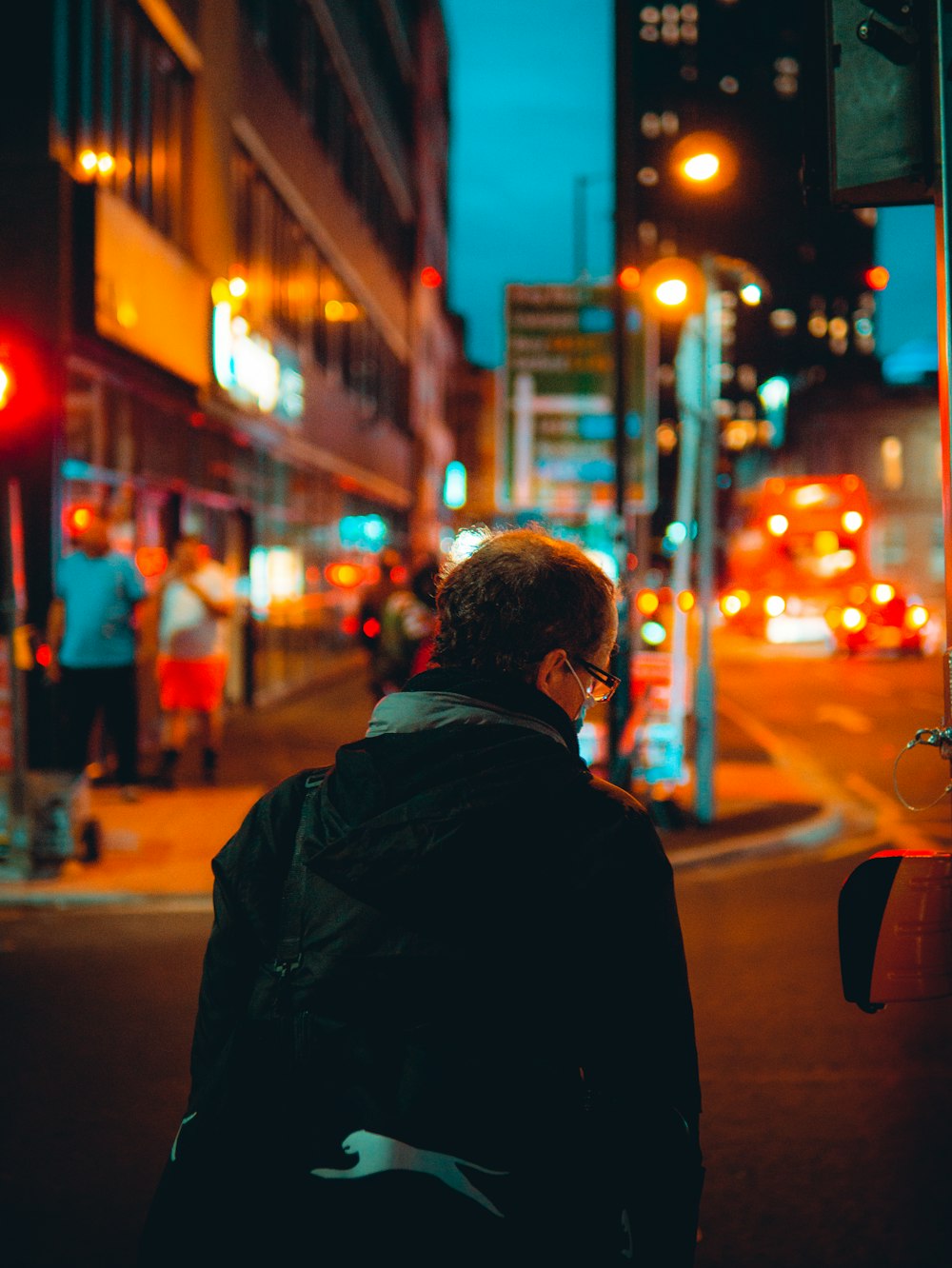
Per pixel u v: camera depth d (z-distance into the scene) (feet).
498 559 6.93
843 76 7.78
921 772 51.26
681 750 39.29
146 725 50.72
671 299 37.70
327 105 88.17
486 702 6.61
